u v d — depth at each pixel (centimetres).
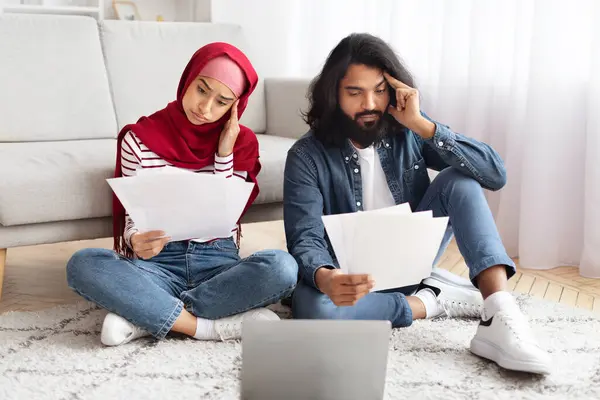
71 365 150
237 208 162
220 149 180
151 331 162
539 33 240
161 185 155
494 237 166
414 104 172
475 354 160
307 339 109
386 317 172
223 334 167
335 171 182
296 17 338
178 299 167
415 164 187
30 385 140
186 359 155
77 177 188
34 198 183
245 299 167
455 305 184
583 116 243
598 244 235
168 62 260
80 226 194
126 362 152
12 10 332
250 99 273
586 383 146
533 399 138
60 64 239
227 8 338
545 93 241
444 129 172
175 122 181
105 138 246
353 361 110
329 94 175
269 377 111
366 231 149
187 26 268
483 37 262
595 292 221
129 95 252
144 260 174
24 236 187
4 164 187
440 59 281
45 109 235
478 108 266
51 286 215
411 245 152
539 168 244
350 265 152
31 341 163
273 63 342
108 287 160
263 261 166
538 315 188
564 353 162
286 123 268
